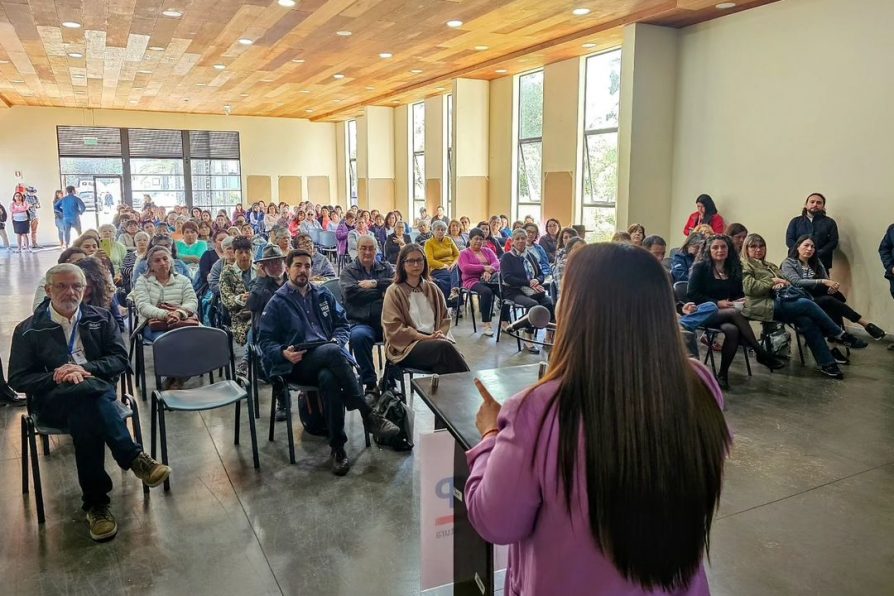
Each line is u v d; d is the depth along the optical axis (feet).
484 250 21.36
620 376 2.89
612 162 29.22
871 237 19.10
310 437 11.78
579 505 2.90
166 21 23.59
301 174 60.54
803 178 20.84
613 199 29.43
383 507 9.17
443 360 11.75
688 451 2.89
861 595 7.13
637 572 2.86
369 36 26.11
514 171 35.76
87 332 9.46
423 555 6.06
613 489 2.82
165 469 9.12
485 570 5.60
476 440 5.09
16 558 7.90
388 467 10.48
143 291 14.58
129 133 53.93
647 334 2.92
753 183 22.45
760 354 15.42
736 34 22.58
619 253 3.04
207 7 21.74
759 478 9.92
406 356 11.90
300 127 59.98
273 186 59.41
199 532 8.50
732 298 15.60
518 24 24.50
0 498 9.43
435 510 6.05
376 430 11.03
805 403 13.28
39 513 8.73
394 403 11.26
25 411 13.01
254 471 10.34
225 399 10.32
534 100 34.06
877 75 18.58
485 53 30.09
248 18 23.18
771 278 15.75
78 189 52.95
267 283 13.23
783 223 21.58
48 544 8.22
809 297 16.38
